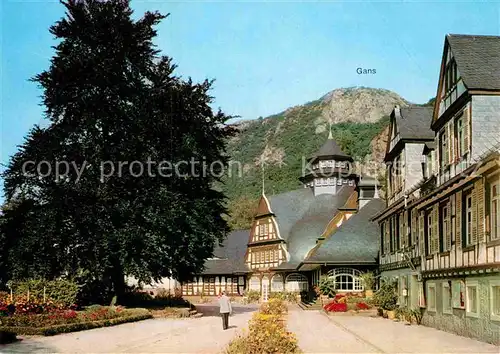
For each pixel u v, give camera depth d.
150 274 35.81
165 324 29.88
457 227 23.80
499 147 19.92
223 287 84.56
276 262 73.62
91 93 36.06
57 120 37.19
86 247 34.44
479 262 21.27
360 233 50.53
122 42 36.81
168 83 38.38
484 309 20.91
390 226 38.78
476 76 23.25
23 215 36.66
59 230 34.09
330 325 30.05
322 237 66.50
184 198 36.75
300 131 140.38
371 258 48.72
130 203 35.41
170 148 36.69
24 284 31.11
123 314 31.58
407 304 33.59
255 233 79.00
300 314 41.91
